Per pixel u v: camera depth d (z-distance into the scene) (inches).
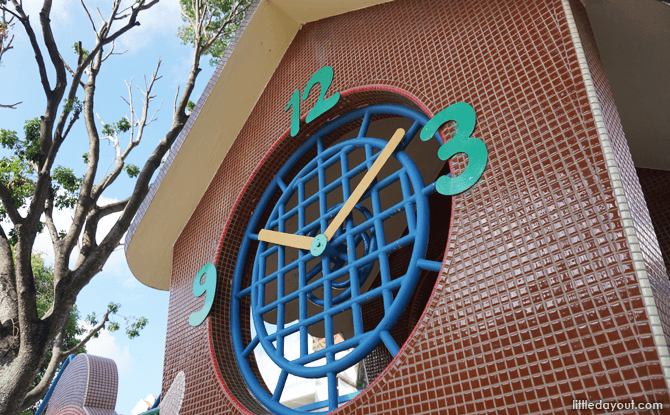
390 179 161.6
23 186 410.6
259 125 230.2
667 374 82.4
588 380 91.3
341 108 190.4
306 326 164.1
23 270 316.2
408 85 161.0
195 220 252.2
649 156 203.3
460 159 132.7
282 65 231.9
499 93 132.3
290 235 184.1
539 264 106.7
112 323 505.0
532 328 102.3
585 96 114.1
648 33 143.4
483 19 147.6
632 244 94.7
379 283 329.4
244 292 200.7
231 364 192.7
